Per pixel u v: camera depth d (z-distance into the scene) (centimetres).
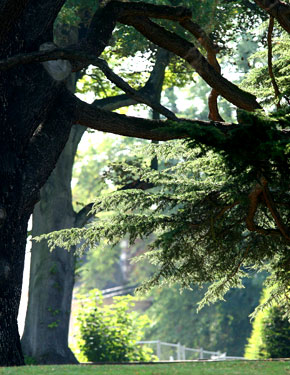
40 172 1095
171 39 1211
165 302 4894
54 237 1307
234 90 1238
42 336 2025
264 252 1395
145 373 738
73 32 2034
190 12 1201
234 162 986
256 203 1177
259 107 1248
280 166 1020
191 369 799
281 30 1600
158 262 1388
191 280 1423
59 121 1124
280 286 1540
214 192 1238
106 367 841
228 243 1328
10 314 1040
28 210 1087
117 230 1262
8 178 1049
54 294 2050
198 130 905
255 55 1561
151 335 5009
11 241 1049
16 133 1064
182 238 1251
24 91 1074
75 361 2062
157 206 1303
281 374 739
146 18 1198
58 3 1110
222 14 1831
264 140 932
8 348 1027
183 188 1302
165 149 1308
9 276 1035
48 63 1074
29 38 1086
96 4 1822
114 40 2036
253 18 2017
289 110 1032
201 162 1278
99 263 6456
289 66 1402
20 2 991
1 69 1014
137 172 1366
